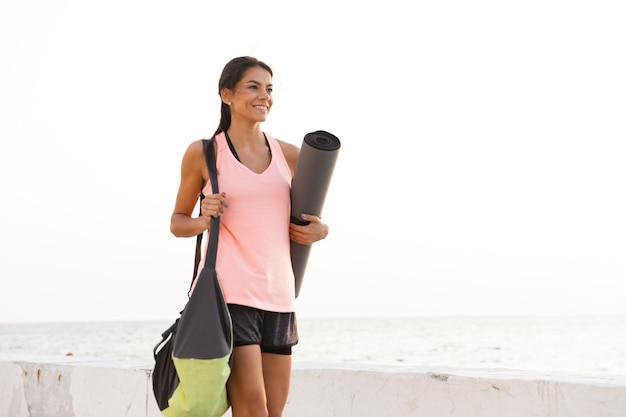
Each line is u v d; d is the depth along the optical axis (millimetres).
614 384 3381
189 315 2705
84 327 142250
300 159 3002
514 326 135750
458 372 3875
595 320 140000
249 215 2934
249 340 2803
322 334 100750
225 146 3033
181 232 2949
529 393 3543
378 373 3949
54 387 4961
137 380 4562
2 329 135625
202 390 2656
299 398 4156
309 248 3137
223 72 3090
